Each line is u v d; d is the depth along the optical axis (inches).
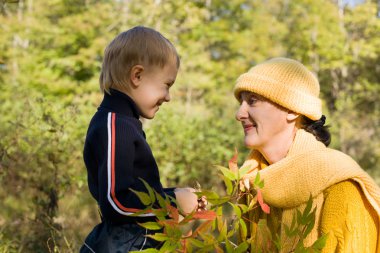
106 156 81.9
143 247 82.0
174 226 61.7
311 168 76.2
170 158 300.2
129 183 81.2
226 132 350.6
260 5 733.3
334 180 73.7
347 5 681.6
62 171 180.1
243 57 707.4
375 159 548.1
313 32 645.3
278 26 655.1
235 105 583.5
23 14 578.9
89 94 508.4
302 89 80.4
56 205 167.5
